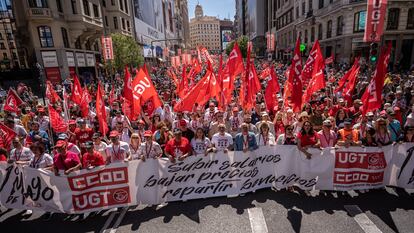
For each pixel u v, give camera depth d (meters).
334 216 4.77
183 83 10.64
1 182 5.36
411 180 5.58
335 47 31.38
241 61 8.62
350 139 5.69
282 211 5.01
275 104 8.03
